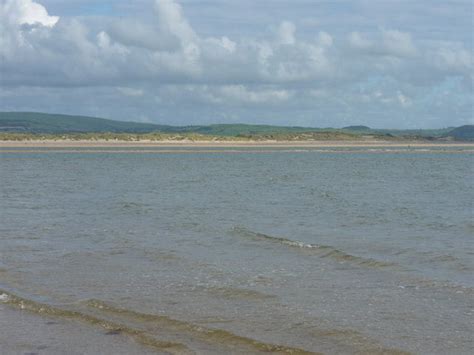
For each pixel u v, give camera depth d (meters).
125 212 33.12
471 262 19.56
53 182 57.19
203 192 46.28
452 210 34.38
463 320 13.67
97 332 13.05
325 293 15.83
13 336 12.81
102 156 124.62
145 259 20.08
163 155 131.88
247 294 15.75
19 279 17.38
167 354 11.81
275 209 34.66
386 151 162.50
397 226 28.02
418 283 16.81
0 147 165.12
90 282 17.05
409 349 12.03
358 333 12.88
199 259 20.05
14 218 30.50
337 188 50.16
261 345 12.25
